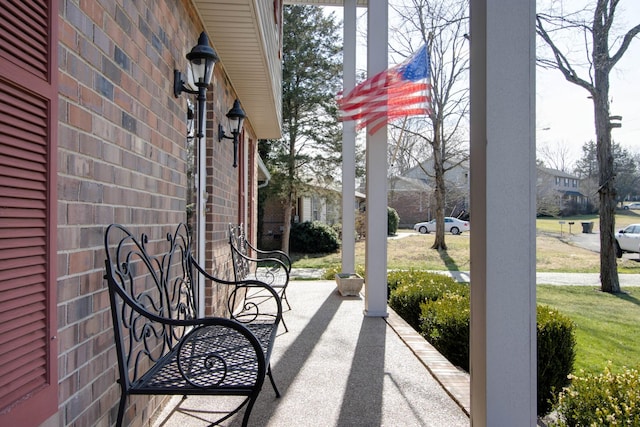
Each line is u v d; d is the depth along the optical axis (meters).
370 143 4.53
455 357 3.68
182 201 2.66
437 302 4.34
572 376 2.37
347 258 6.20
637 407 1.94
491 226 1.71
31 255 1.09
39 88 1.11
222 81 4.38
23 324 1.06
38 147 1.12
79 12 1.37
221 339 2.35
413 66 4.66
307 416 2.21
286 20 17.89
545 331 3.28
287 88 17.92
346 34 6.05
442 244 17.47
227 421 2.15
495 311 1.71
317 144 18.11
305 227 19.23
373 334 3.82
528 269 1.71
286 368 2.94
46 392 1.13
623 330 6.27
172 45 2.48
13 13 1.02
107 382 1.58
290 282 7.23
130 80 1.81
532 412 1.70
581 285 10.23
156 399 2.18
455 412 2.26
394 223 24.17
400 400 2.41
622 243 14.12
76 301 1.35
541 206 19.53
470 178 1.85
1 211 0.99
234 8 3.06
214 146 3.81
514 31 1.73
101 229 1.53
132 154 1.83
